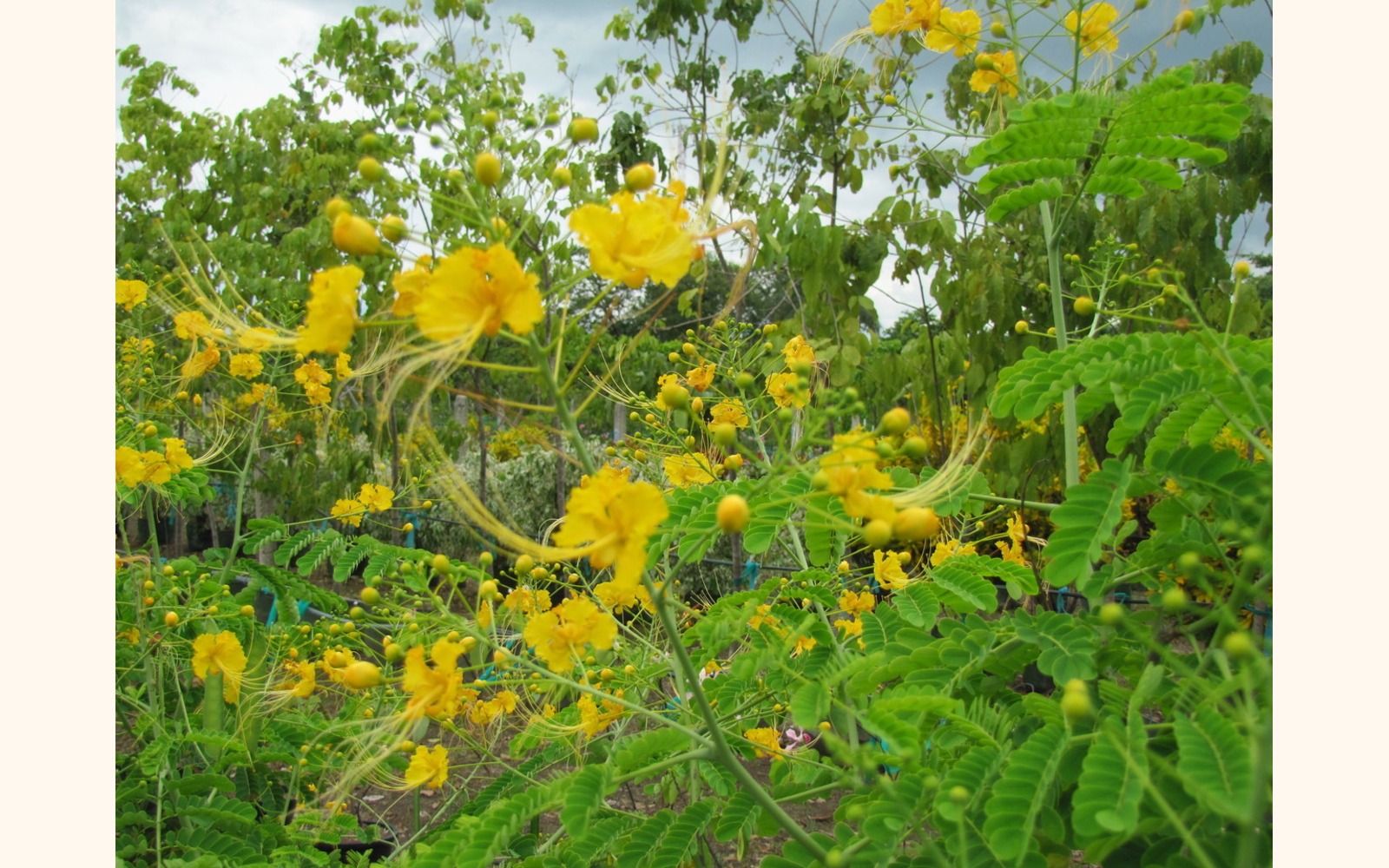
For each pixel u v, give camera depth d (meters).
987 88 0.53
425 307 0.28
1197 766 0.26
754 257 0.35
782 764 0.51
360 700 0.57
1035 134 0.40
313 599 0.73
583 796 0.34
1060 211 0.50
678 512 0.40
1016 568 0.45
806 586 0.47
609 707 0.48
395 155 0.34
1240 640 0.27
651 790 0.62
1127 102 0.40
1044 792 0.29
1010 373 0.40
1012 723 0.37
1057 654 0.35
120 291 0.67
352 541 0.71
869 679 0.40
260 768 0.64
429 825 0.58
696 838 0.44
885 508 0.30
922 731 0.37
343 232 0.29
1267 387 0.32
